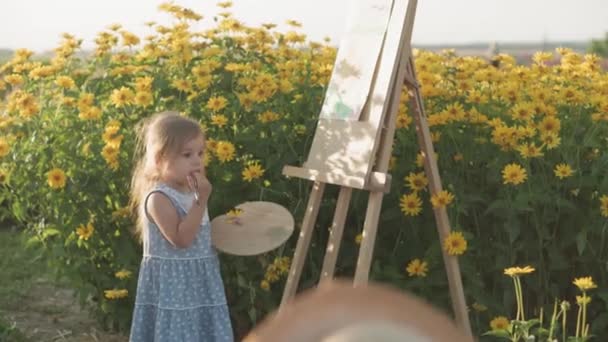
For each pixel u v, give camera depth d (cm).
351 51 396
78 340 471
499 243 420
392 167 436
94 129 446
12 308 520
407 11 370
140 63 474
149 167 342
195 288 343
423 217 441
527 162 408
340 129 387
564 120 438
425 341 27
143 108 445
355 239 450
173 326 339
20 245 635
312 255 450
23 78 472
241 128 447
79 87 473
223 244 351
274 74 479
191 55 461
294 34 484
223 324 346
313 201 396
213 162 440
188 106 443
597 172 406
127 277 449
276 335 28
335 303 29
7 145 435
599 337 434
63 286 561
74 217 443
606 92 445
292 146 445
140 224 354
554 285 427
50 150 442
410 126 441
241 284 426
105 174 439
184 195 340
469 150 431
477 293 420
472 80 457
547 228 425
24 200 450
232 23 473
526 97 455
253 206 363
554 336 390
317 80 459
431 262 423
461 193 417
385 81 370
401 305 29
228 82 457
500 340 421
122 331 478
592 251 421
